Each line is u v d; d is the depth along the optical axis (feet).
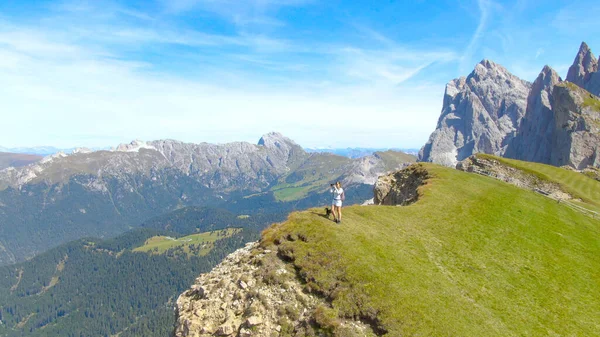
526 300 90.07
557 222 147.13
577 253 121.19
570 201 205.26
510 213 145.69
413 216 132.57
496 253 112.06
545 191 226.38
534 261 110.83
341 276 85.05
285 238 102.27
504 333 75.46
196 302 89.92
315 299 82.02
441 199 154.10
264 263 92.84
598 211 186.91
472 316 78.69
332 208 111.24
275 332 76.84
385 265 90.48
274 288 85.97
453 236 119.24
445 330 72.28
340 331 72.59
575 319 85.20
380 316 74.74
